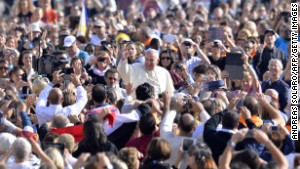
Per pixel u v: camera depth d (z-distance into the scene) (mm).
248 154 30188
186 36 59188
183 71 45031
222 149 32344
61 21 69812
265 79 45500
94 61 46438
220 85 40938
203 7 73062
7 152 32656
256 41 52375
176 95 35188
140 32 53656
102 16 66188
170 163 33344
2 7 81188
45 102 38656
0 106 38000
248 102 35281
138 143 34188
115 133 35375
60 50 50625
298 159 31781
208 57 50531
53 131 35625
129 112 35750
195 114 35750
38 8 66312
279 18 61875
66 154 32875
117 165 29328
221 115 33219
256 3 78250
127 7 79062
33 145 31547
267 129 33938
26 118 35375
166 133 33562
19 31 58344
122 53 42906
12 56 52000
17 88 44875
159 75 42188
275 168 30031
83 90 38906
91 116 35500
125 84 42375
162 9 77000
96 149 33125
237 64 43625
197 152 30516
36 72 45812
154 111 35969
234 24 64562
